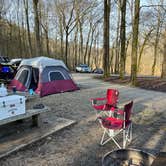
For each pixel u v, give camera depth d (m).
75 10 30.38
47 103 8.66
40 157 4.42
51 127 5.85
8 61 16.84
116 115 6.29
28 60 11.50
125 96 11.09
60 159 4.38
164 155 3.16
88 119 6.86
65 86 11.41
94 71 34.53
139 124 6.66
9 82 12.55
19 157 4.38
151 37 32.06
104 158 3.58
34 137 5.15
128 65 48.56
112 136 5.08
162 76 23.69
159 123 6.83
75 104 8.67
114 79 18.20
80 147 4.94
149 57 44.16
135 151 3.74
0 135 5.24
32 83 10.63
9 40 43.44
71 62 46.78
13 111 4.75
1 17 36.62
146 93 12.42
